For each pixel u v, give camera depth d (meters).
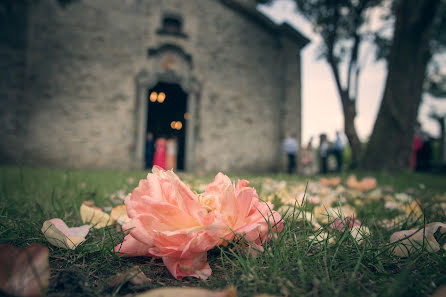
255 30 12.09
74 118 9.72
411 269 0.72
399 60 7.29
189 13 11.23
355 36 7.62
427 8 6.77
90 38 10.03
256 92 11.95
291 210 1.20
